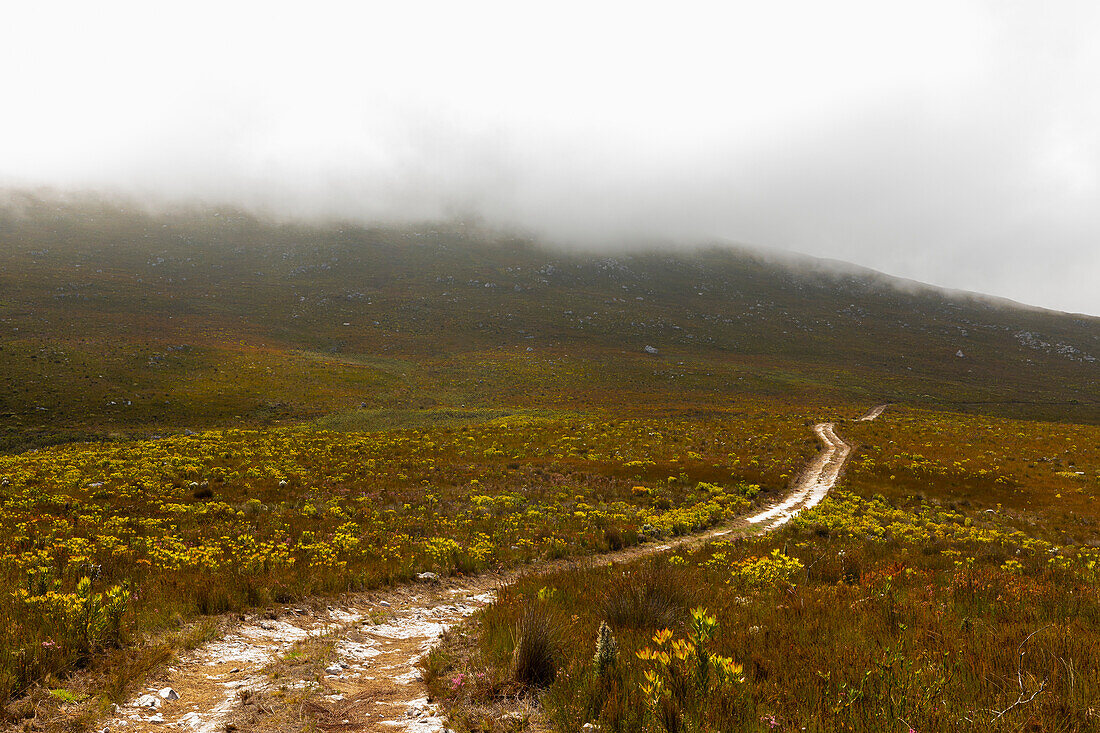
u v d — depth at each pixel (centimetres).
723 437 5794
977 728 407
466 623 961
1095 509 3338
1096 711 427
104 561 1238
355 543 1709
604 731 459
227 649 780
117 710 538
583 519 2503
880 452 5022
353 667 739
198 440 5031
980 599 952
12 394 8594
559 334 19812
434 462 4156
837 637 718
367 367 13162
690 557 1767
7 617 714
